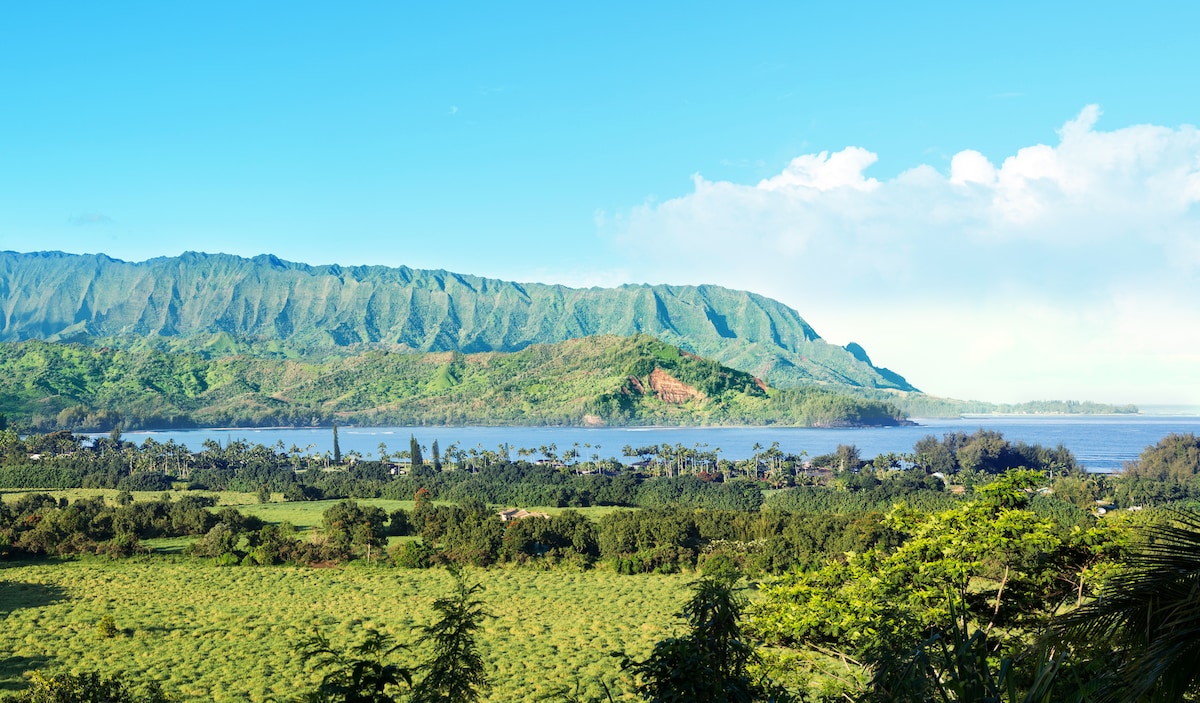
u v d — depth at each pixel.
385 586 117.69
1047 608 29.11
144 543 146.12
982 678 12.30
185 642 89.62
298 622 97.81
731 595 16.28
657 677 15.27
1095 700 10.84
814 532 127.19
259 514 185.12
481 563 131.50
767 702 16.34
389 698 15.11
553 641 91.38
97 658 83.25
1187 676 9.97
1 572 122.44
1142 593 10.73
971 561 29.75
